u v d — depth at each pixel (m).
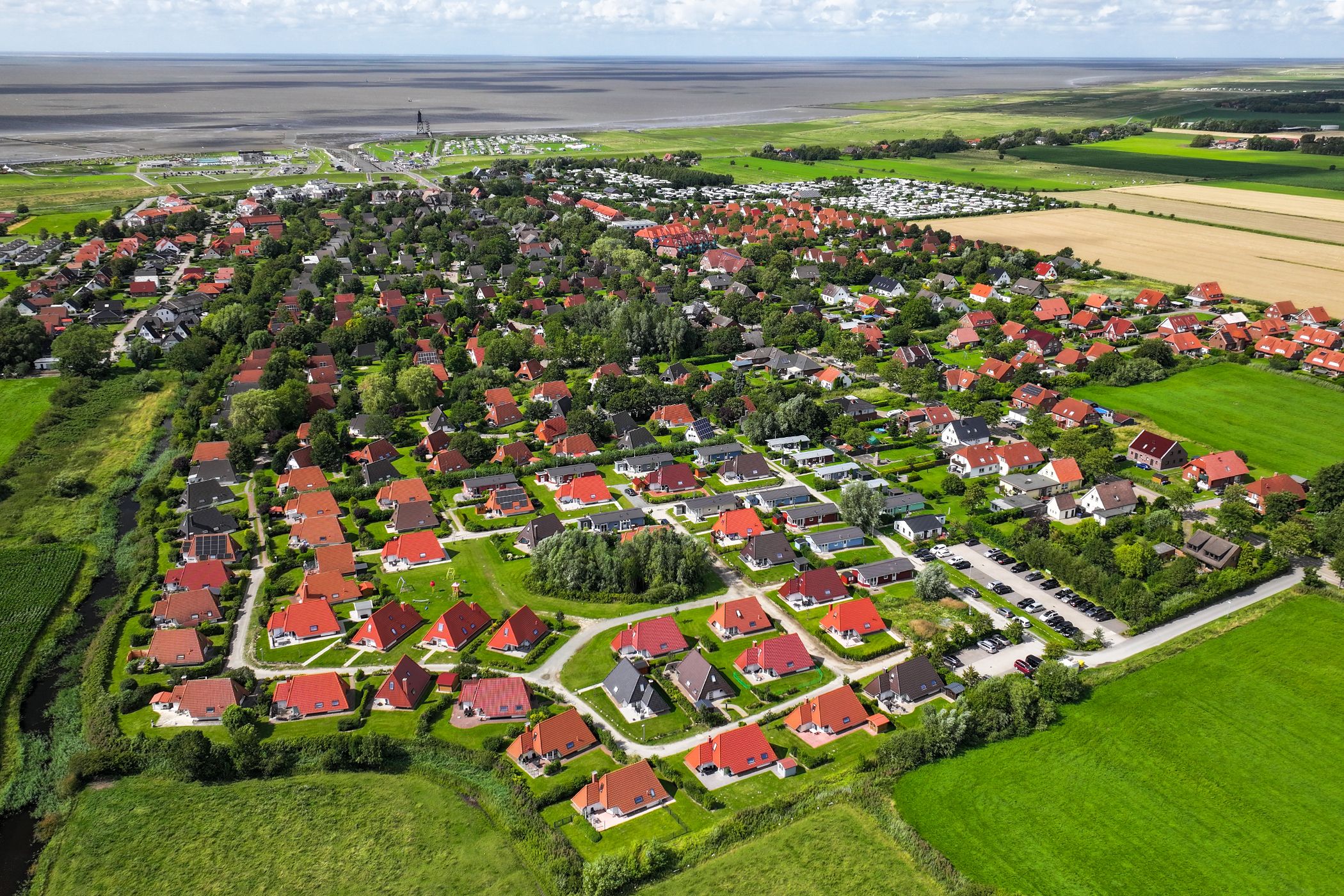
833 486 167.75
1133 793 95.06
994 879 84.50
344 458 178.62
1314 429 189.00
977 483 169.38
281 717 108.12
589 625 127.31
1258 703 108.69
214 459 172.00
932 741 99.75
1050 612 128.38
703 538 150.50
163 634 119.06
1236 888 84.00
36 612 129.00
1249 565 136.75
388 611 125.00
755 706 110.69
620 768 97.31
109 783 99.31
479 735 105.12
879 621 125.56
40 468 175.62
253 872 87.44
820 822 92.00
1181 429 189.38
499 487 164.75
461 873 87.00
